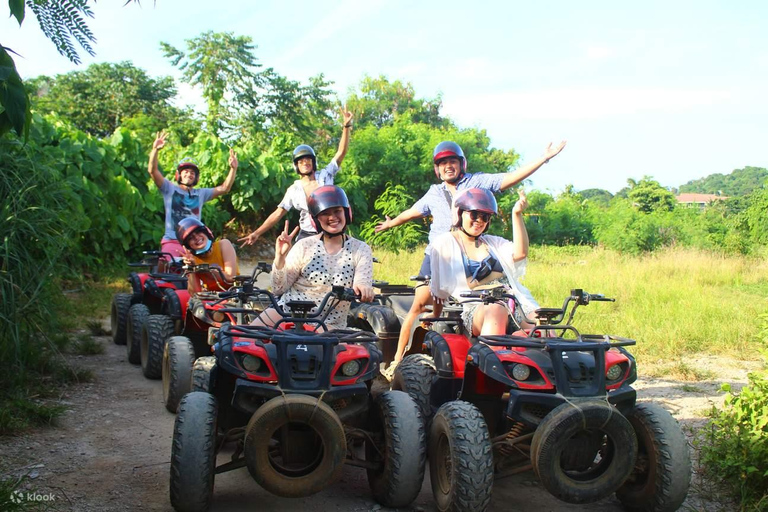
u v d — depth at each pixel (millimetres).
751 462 4137
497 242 5117
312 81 37844
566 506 4207
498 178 5988
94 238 13961
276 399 3559
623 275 13836
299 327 4055
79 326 9641
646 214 27188
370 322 6422
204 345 6684
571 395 3693
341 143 8305
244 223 20516
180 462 3625
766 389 4570
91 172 13938
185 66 35750
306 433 3811
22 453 4668
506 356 3951
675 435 3836
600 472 3760
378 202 22234
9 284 5680
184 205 9000
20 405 5348
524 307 4980
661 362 7906
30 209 6055
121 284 13125
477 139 28891
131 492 4113
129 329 7605
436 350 4641
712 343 8602
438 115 46906
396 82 46438
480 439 3697
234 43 35875
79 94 46438
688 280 13672
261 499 4152
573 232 27094
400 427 3912
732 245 19953
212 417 3779
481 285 5074
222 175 19250
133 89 46688
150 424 5449
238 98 35594
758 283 14172
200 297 6129
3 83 2451
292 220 20906
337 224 4910
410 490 3902
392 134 25531
